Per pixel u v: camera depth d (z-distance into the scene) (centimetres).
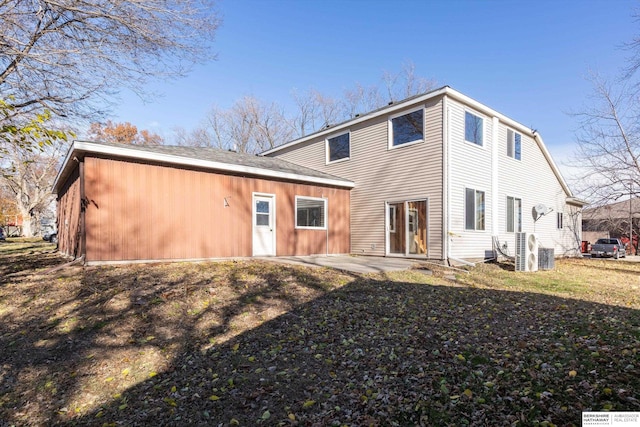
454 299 705
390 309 620
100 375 407
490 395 334
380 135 1390
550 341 463
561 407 303
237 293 680
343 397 349
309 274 855
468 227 1252
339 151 1585
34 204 3441
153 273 807
